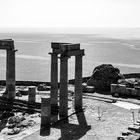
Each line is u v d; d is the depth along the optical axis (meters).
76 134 31.56
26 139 30.14
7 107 41.94
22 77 89.31
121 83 52.00
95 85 53.94
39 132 32.16
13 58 43.78
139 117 37.47
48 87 54.56
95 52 172.88
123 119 36.75
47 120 34.19
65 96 36.75
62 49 36.03
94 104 44.00
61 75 36.59
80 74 39.75
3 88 54.56
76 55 38.91
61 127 33.78
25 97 47.81
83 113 39.25
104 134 31.56
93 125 34.50
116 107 42.44
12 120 35.69
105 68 53.81
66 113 37.12
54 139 30.12
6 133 32.16
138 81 54.66
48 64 118.69
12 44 43.69
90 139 30.17
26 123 35.09
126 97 48.34
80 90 40.06
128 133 30.77
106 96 48.72
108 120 36.34
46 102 33.94
